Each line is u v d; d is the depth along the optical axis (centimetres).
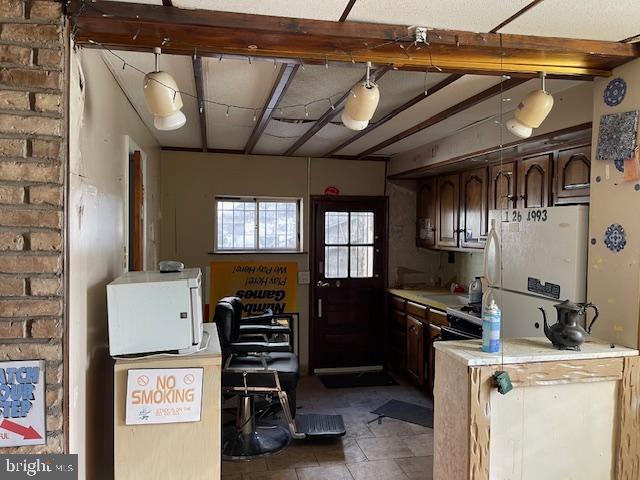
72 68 148
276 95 253
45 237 140
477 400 172
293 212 487
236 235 473
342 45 170
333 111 287
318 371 486
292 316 471
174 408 176
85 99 167
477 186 379
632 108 188
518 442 178
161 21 150
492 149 309
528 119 195
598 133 203
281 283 471
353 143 407
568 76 200
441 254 509
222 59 200
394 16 159
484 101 264
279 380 301
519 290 257
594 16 160
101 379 200
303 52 174
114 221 225
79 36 156
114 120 225
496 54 181
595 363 182
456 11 156
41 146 139
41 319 140
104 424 208
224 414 368
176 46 167
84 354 168
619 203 193
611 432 187
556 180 279
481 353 182
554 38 177
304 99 265
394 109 283
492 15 159
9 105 138
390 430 341
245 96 262
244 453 301
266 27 157
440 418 196
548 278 234
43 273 140
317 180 482
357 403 395
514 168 325
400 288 491
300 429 327
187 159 450
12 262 138
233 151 456
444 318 378
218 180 457
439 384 196
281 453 306
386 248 500
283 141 395
